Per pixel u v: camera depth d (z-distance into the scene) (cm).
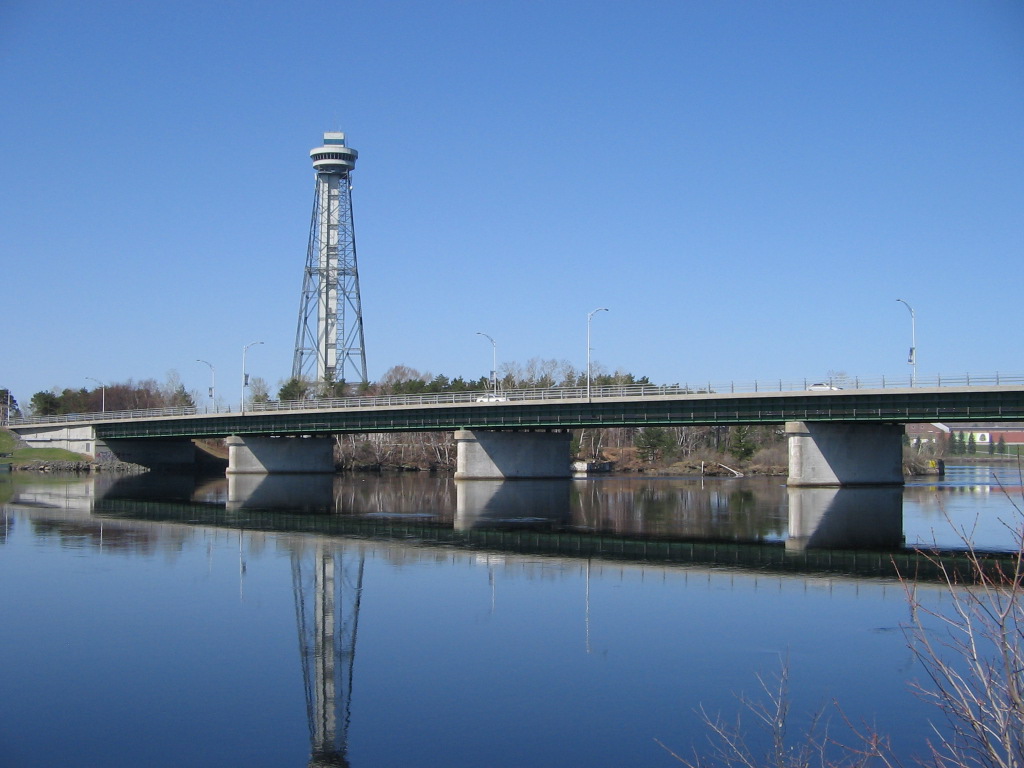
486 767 2066
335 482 12419
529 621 3356
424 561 4731
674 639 3105
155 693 2555
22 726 2320
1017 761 1387
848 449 9956
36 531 5997
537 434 12438
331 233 19125
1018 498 8869
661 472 15438
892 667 2777
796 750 2139
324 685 2616
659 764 2070
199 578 4194
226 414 12975
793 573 4416
